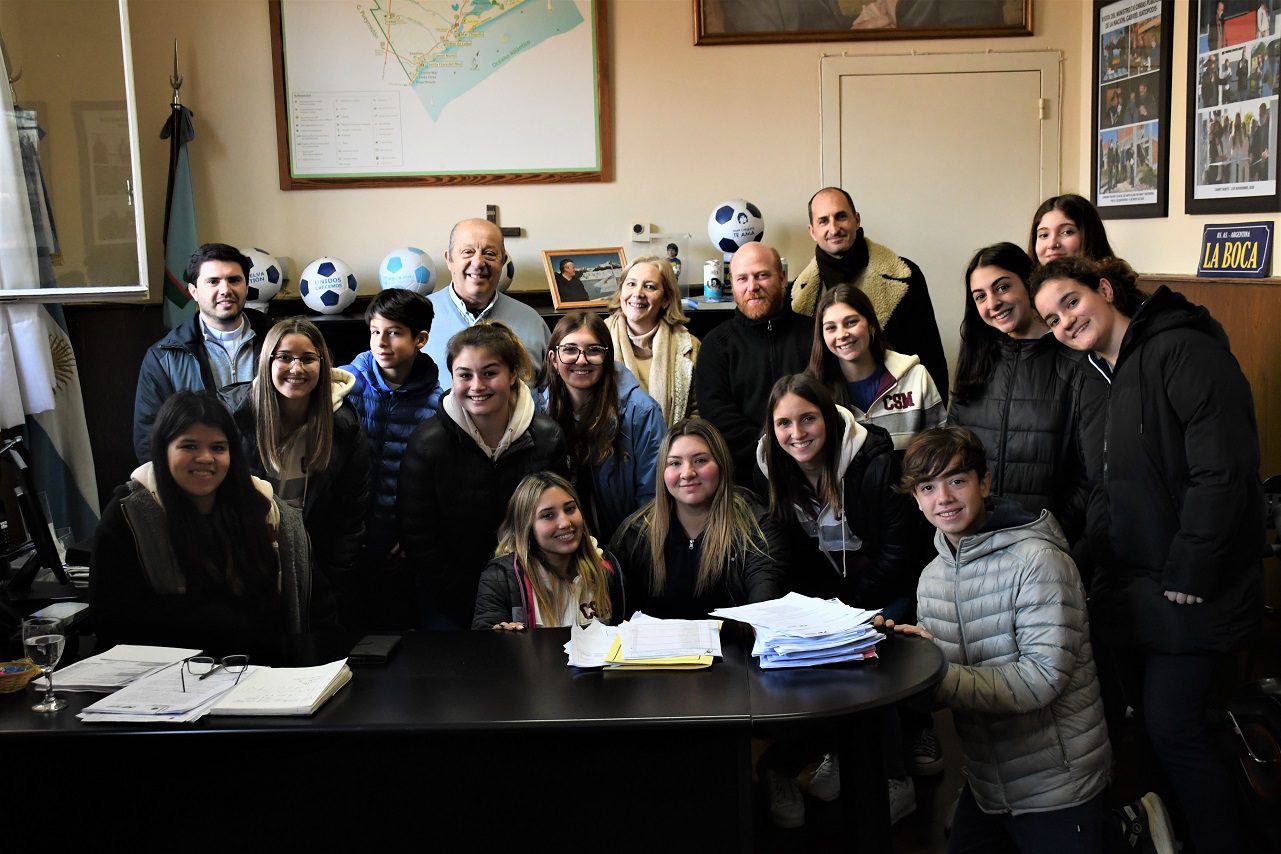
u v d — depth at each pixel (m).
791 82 5.60
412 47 5.48
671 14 5.55
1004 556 2.53
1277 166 3.97
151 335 5.31
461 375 3.14
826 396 3.11
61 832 2.29
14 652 2.71
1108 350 2.79
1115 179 5.21
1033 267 3.27
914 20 5.57
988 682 2.44
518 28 5.50
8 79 3.81
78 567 3.22
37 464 4.46
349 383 3.47
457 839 2.31
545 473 2.97
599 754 2.27
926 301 4.51
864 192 5.67
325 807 2.30
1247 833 3.03
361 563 3.62
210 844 2.30
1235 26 4.20
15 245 3.87
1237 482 2.53
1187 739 2.68
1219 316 4.24
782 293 3.93
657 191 5.63
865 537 3.21
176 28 5.40
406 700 2.29
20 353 4.24
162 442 2.64
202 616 2.71
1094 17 5.37
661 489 3.04
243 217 5.53
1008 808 2.54
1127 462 2.69
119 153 3.88
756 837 3.16
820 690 2.27
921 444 2.58
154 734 2.18
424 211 5.58
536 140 5.57
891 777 3.20
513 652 2.56
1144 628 2.69
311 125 5.48
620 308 4.16
